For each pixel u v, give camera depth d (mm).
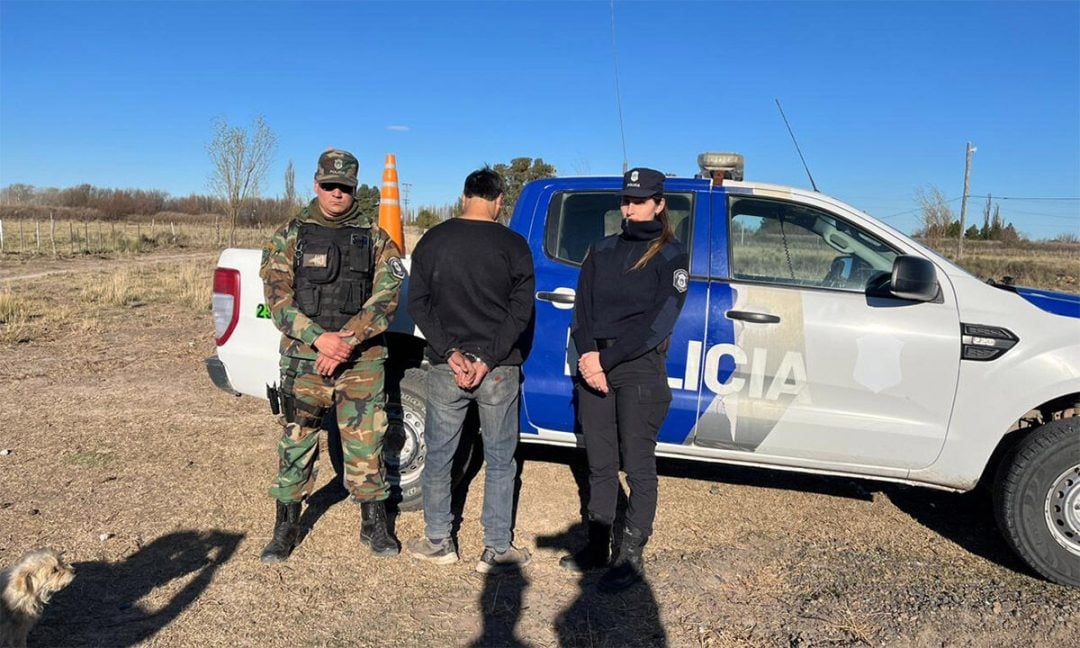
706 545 3947
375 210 8789
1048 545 3564
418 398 4203
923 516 4434
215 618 3133
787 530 4172
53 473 4637
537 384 4102
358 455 3623
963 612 3355
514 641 3057
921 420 3762
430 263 3408
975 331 3705
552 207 4234
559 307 4062
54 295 13016
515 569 3639
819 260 3932
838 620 3262
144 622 3084
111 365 7645
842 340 3777
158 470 4727
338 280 3445
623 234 3424
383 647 2986
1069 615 3348
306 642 2994
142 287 14438
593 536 3574
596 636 3102
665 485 4797
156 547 3730
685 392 3906
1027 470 3562
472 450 4453
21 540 3744
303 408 3533
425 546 3689
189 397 6438
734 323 3846
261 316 4094
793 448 3875
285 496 3594
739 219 4012
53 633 2971
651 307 3283
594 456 3506
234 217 31188
